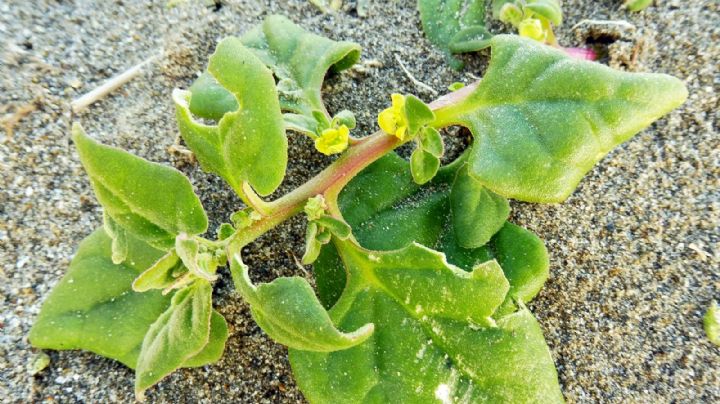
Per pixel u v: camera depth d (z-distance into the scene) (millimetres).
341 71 196
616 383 173
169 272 142
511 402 147
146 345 151
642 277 180
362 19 208
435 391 150
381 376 152
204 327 140
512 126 151
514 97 153
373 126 193
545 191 147
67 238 177
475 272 142
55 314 164
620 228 183
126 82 193
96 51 196
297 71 178
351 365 152
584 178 188
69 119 187
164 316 152
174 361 141
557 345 176
